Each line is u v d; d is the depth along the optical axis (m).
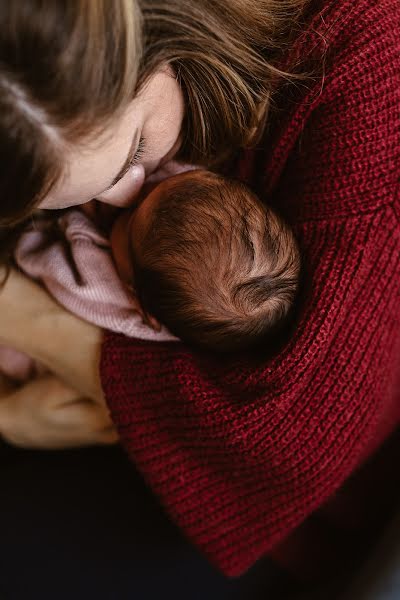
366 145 0.63
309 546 0.92
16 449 0.99
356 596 0.72
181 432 0.73
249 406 0.68
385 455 0.95
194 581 0.87
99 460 0.94
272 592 0.89
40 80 0.41
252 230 0.67
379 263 0.69
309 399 0.69
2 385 0.93
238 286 0.68
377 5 0.62
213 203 0.67
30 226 0.79
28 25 0.39
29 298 0.77
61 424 0.85
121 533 0.89
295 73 0.63
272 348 0.72
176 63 0.58
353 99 0.62
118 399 0.74
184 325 0.71
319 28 0.62
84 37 0.41
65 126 0.44
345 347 0.69
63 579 0.86
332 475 0.74
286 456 0.70
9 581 0.86
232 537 0.78
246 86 0.62
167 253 0.69
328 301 0.67
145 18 0.51
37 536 0.89
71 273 0.75
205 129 0.64
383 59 0.62
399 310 0.74
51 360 0.80
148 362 0.72
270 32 0.63
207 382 0.70
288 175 0.70
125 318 0.73
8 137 0.43
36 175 0.46
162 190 0.68
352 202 0.66
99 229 0.80
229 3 0.58
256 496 0.75
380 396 0.74
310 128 0.65
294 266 0.69
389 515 0.90
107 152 0.49
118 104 0.46
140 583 0.86
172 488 0.76
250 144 0.67
